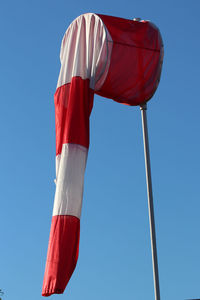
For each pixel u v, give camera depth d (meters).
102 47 16.34
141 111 16.88
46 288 14.12
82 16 17.36
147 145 16.14
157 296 14.15
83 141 15.55
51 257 14.37
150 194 15.33
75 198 14.98
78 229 14.84
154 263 14.51
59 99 16.81
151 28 17.16
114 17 17.08
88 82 16.22
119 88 16.83
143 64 16.78
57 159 15.91
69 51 17.38
